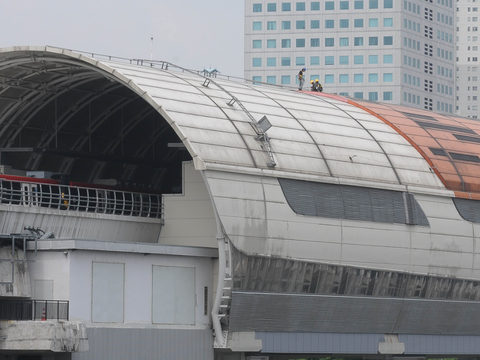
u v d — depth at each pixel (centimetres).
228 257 9931
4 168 12150
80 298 9181
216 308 10075
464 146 13300
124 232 11062
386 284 11375
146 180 14650
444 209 12038
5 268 9169
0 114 12244
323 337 10988
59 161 13400
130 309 9600
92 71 11494
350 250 10944
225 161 10062
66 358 8919
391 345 11669
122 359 9406
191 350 10025
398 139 12569
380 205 11362
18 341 8662
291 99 12531
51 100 12362
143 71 10981
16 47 10550
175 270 10081
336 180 10988
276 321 10481
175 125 9988
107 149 13812
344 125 12225
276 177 10462
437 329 12162
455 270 12069
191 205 11069
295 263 10462
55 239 9219
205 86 11400
